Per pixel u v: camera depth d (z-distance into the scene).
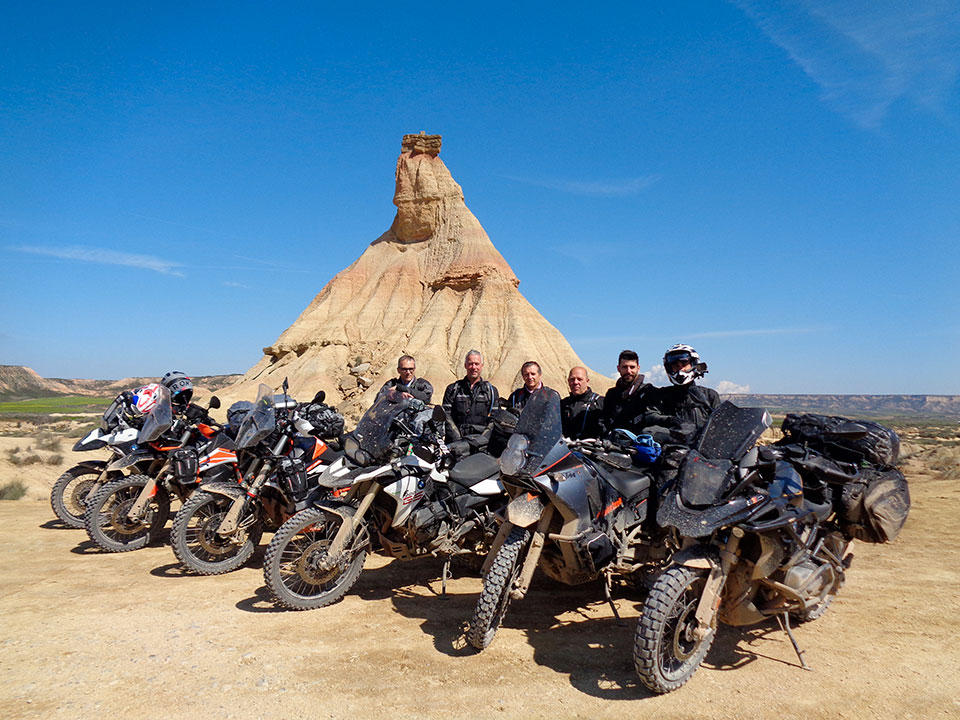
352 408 57.62
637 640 3.88
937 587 6.27
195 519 7.76
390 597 6.04
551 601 5.91
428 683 4.12
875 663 4.48
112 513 7.59
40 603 5.67
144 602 5.75
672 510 4.18
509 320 71.00
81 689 3.97
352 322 74.44
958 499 11.41
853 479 4.88
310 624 5.22
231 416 7.25
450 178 86.31
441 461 6.09
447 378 63.66
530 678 4.21
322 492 6.05
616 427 6.84
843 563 5.59
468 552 6.48
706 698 3.94
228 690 3.98
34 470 16.20
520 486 4.76
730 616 4.42
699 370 5.93
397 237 85.81
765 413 4.46
